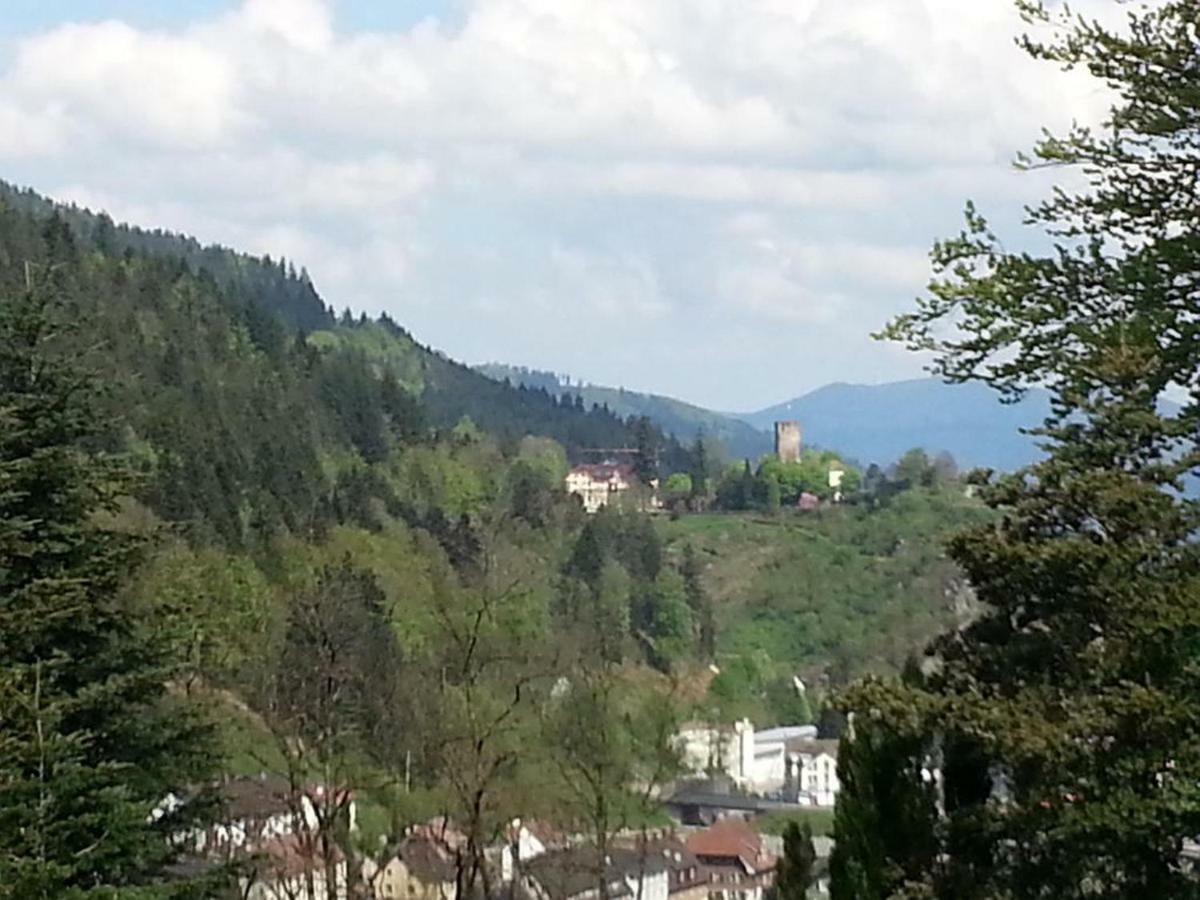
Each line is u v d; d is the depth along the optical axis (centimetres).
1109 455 1411
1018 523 1429
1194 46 1405
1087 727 1262
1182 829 1241
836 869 1554
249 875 2545
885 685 1398
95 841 1803
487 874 3238
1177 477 1398
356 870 3209
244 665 3070
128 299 10650
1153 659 1312
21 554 1920
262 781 3147
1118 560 1330
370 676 3275
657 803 3803
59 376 2009
